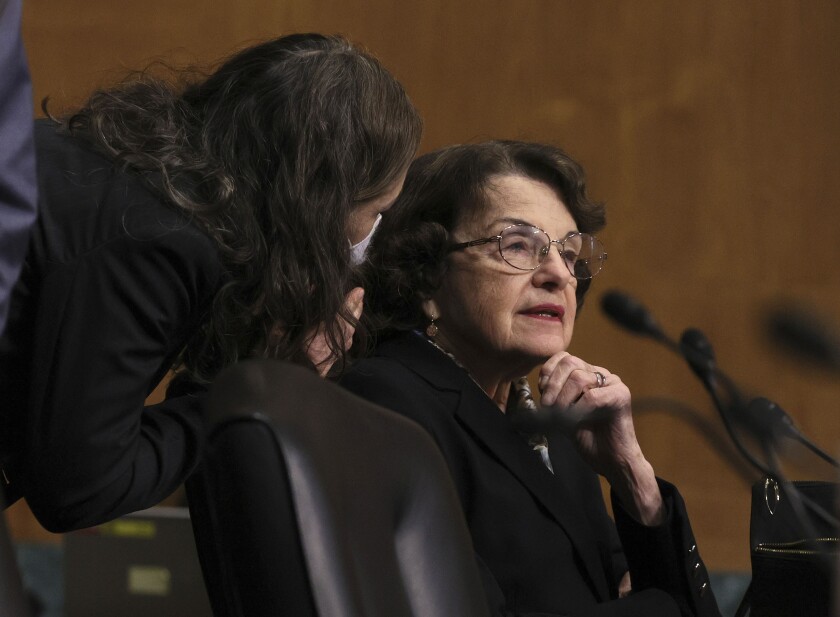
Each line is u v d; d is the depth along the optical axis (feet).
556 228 22.21
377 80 17.08
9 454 15.72
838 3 59.98
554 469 22.68
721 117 60.80
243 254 15.58
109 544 29.73
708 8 60.95
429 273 22.22
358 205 17.08
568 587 20.22
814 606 16.88
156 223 14.84
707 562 59.31
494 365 22.25
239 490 8.45
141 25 63.00
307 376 9.39
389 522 9.82
